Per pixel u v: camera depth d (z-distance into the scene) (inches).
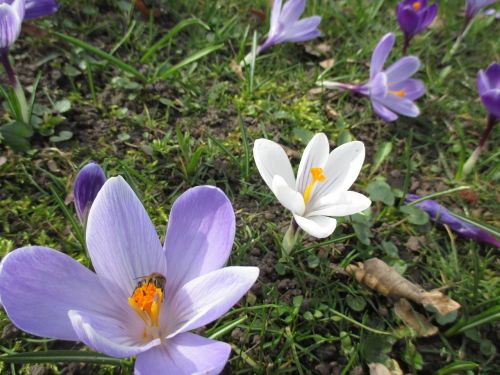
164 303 5.6
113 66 11.1
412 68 11.1
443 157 10.9
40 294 4.9
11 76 8.5
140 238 5.5
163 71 11.2
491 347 7.3
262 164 6.3
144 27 12.3
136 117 10.0
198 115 10.6
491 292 8.1
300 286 7.6
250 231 8.1
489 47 14.7
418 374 7.0
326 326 7.3
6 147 8.8
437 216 9.0
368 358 6.9
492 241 8.8
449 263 8.6
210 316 4.9
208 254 5.7
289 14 11.6
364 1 15.5
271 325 7.0
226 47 12.5
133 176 8.9
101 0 12.5
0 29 7.6
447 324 7.6
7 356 5.3
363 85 11.5
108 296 5.4
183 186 9.0
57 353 5.5
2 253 7.4
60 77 10.4
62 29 11.5
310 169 6.7
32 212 8.1
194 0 13.5
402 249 8.8
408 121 11.7
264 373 6.5
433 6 11.8
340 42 13.8
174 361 5.0
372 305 7.5
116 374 6.2
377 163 10.1
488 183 10.4
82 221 6.6
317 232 5.9
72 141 9.3
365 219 8.6
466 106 12.3
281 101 11.4
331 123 11.0
